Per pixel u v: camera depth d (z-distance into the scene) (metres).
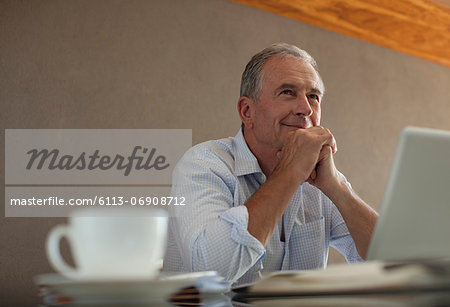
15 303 0.55
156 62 3.10
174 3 3.22
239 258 1.10
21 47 2.70
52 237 0.55
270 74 1.74
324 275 0.52
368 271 0.50
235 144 1.75
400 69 4.32
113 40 2.97
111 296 0.51
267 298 0.58
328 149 1.43
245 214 1.12
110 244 0.52
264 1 3.51
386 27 4.01
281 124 1.72
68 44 2.83
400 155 0.71
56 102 2.75
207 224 1.18
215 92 3.29
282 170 1.33
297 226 1.59
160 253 0.56
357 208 1.43
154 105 3.05
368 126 4.02
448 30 4.16
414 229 0.71
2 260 2.52
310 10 3.67
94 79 2.88
